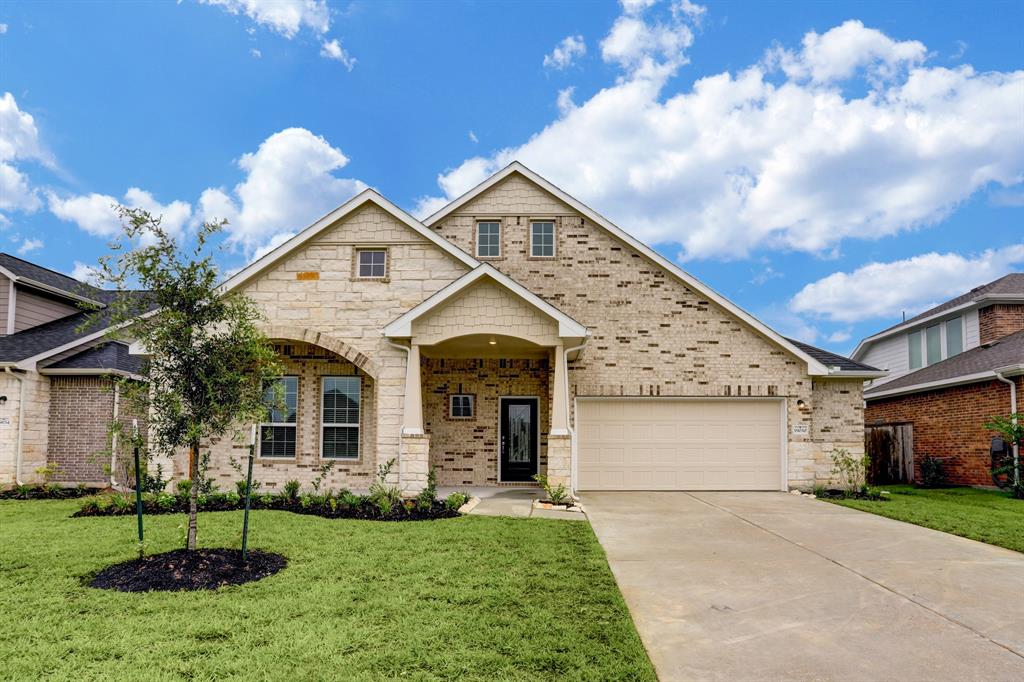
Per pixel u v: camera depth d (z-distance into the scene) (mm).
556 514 11148
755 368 15555
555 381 12992
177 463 13500
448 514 10836
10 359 15094
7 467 14812
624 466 15445
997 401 16766
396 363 13383
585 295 15914
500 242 16375
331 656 4730
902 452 20156
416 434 12852
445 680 4375
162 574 6672
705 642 5234
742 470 15461
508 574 6961
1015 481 15070
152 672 4430
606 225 16031
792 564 7781
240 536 8766
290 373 14594
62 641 4984
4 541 8461
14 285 17391
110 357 16172
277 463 14320
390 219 13867
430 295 13578
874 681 4527
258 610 5742
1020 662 4863
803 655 4973
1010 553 8461
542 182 16344
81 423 15625
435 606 5879
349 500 11258
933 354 23766
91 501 11805
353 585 6523
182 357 7250
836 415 15930
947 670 4711
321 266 13742
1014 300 20297
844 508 12562
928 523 10602
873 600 6355
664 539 9273
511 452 15891
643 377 15547
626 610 5875
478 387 15969
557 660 4703
